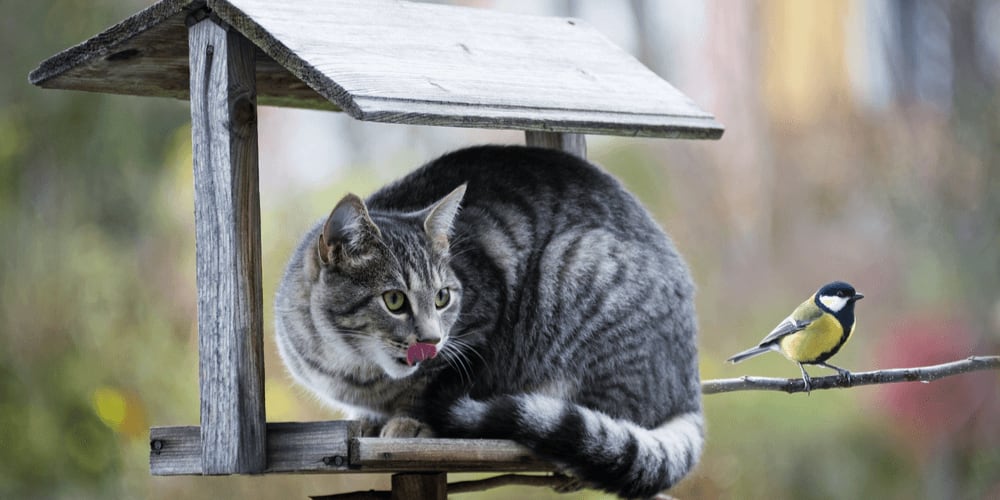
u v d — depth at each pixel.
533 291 9.36
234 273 8.09
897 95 25.94
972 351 19.52
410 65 8.50
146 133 17.39
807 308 10.08
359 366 8.93
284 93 10.30
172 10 8.35
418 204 9.86
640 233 9.63
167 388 17.14
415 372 8.97
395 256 8.58
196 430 8.24
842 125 26.17
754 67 27.44
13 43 17.45
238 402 7.98
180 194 18.14
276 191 23.55
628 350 9.20
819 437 19.11
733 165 25.94
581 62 9.84
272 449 8.00
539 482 10.05
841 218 24.91
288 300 9.10
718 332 21.17
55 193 17.28
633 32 28.23
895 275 22.44
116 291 17.16
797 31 27.05
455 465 8.28
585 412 8.54
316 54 8.09
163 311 17.58
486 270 9.23
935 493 18.81
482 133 24.52
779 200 25.59
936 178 22.56
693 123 9.52
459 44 9.23
